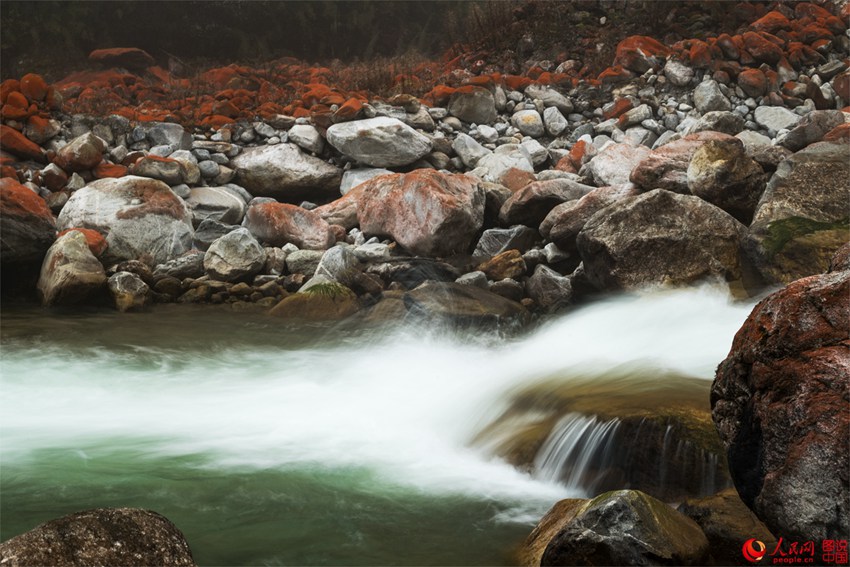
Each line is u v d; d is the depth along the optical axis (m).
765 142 11.40
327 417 6.57
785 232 8.54
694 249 8.84
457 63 16.02
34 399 7.01
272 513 4.79
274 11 21.27
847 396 3.40
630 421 5.08
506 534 4.54
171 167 12.09
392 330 9.13
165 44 20.92
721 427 3.93
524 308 9.35
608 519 3.89
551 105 13.94
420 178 10.76
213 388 7.38
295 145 12.91
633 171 10.16
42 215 10.73
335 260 10.34
